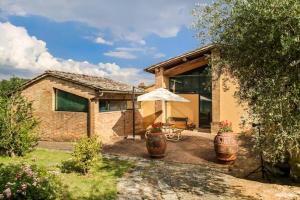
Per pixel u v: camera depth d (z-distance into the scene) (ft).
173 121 79.05
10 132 46.47
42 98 67.15
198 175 38.09
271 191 31.86
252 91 24.32
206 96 77.10
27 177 25.39
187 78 79.10
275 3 20.49
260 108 22.94
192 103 78.64
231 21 27.32
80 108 64.23
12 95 50.01
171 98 64.34
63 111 65.41
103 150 53.26
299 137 22.25
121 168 40.68
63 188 31.01
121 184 33.50
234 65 27.02
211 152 51.37
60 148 55.77
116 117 70.38
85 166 36.86
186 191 31.73
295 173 35.09
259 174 38.63
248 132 61.62
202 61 72.43
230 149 43.62
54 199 26.53
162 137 47.37
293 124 22.11
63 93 65.92
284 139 22.36
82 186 32.17
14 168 26.84
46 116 66.74
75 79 63.36
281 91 22.12
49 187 26.37
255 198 29.78
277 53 22.21
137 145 58.13
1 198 23.00
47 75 65.98
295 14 19.81
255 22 22.74
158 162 45.01
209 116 76.64
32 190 24.63
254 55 24.06
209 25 29.55
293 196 30.30
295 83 21.79
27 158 45.85
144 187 32.73
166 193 30.96
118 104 72.38
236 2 24.89
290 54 21.43
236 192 31.60
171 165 43.32
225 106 68.49
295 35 20.49
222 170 40.96
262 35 22.74
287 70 21.91
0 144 46.14
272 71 22.91
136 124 80.84
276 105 21.97
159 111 77.66
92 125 61.93
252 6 22.68
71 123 64.39
